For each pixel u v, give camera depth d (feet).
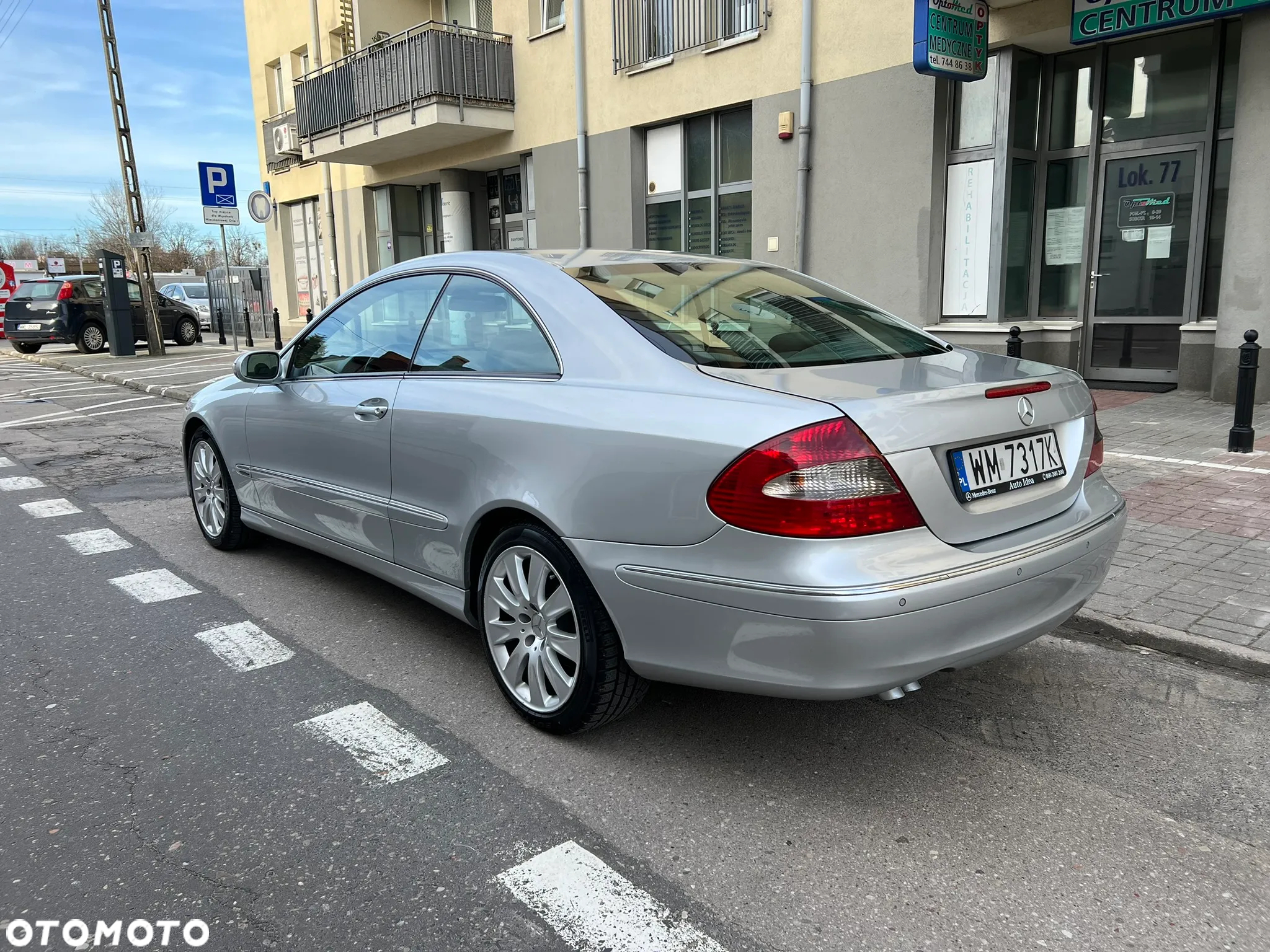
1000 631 8.39
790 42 34.65
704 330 9.77
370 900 7.54
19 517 20.48
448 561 11.07
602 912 7.39
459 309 11.51
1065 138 32.01
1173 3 26.32
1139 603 13.17
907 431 7.95
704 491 8.10
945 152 31.83
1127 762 9.68
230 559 17.07
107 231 226.17
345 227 64.59
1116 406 28.55
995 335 31.68
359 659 12.46
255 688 11.58
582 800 9.02
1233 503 17.93
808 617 7.60
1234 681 11.44
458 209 54.85
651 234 42.78
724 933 7.14
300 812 8.81
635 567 8.66
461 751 9.98
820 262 35.22
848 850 8.21
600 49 42.24
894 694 8.04
